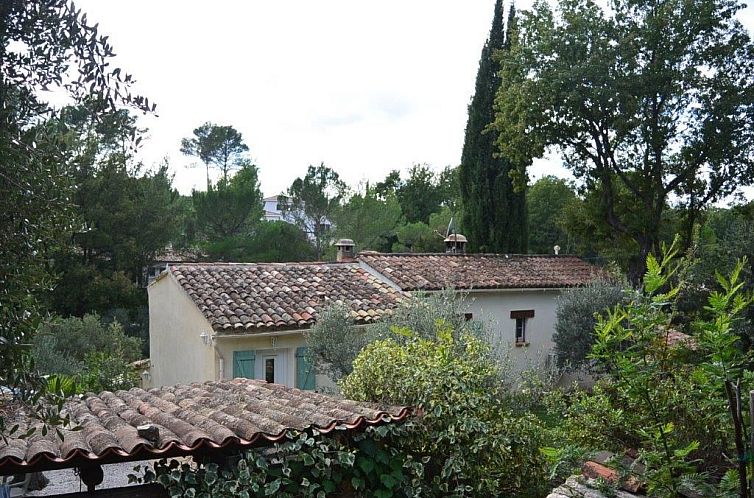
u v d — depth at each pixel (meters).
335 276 15.38
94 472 5.65
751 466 3.25
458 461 7.05
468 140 23.92
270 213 53.09
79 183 3.25
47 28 2.82
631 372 4.16
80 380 13.29
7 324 2.56
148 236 27.06
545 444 7.25
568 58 17.70
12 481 7.64
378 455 6.56
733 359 3.77
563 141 18.67
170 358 14.80
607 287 15.95
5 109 2.65
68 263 24.06
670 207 20.55
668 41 17.39
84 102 2.96
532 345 17.03
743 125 17.62
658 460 3.99
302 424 6.09
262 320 12.29
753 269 10.79
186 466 5.80
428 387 7.17
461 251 20.22
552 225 39.22
